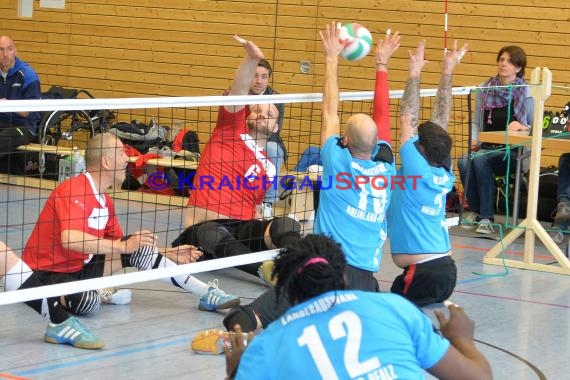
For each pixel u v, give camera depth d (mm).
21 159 13305
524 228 9664
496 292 8570
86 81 16406
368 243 6293
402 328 3527
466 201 11703
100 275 7215
